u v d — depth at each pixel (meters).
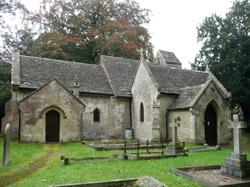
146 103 28.70
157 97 27.33
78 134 25.72
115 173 11.93
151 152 18.50
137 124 29.81
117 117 30.00
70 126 25.47
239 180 11.48
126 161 15.35
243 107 35.94
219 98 27.56
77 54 45.31
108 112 29.91
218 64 36.06
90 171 12.38
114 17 46.94
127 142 24.92
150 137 27.58
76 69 31.23
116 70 32.84
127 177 11.20
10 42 40.88
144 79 29.28
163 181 10.61
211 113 27.75
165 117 28.17
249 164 12.09
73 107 25.72
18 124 25.09
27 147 21.27
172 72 31.58
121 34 44.12
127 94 30.69
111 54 44.69
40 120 24.48
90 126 28.77
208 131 27.30
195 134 25.50
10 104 26.34
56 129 25.19
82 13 46.06
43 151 19.64
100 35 45.09
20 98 25.92
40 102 24.62
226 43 36.34
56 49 41.72
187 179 11.27
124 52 44.09
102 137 29.22
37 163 15.46
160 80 29.36
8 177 12.09
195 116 25.69
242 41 35.34
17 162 15.37
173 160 15.78
